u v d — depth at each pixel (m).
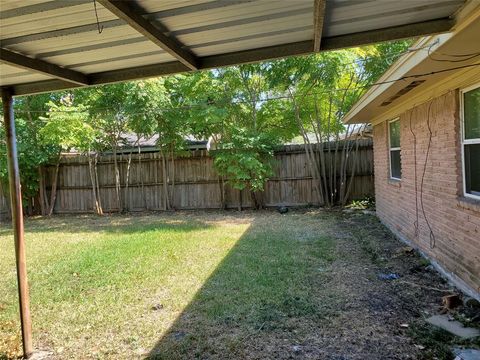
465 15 2.08
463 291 3.88
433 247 4.78
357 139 10.50
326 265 4.93
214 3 1.79
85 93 10.01
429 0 1.95
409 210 5.85
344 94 9.85
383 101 5.54
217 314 3.52
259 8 1.89
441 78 4.04
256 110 11.00
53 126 9.23
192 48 2.44
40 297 4.25
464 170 3.93
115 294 4.24
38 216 11.47
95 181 11.65
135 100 9.59
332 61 8.60
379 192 8.28
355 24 2.22
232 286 4.25
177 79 10.41
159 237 7.29
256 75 10.23
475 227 3.60
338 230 7.28
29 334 3.02
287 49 2.50
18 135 10.55
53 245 7.11
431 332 3.00
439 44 2.66
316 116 10.56
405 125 5.95
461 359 2.55
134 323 3.46
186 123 10.30
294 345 2.90
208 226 8.37
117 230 8.45
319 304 3.65
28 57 2.43
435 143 4.62
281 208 10.28
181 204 11.52
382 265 4.89
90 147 10.73
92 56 2.50
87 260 5.77
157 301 3.96
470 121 3.79
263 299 3.82
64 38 2.15
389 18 2.17
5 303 4.20
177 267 5.16
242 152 9.92
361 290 3.99
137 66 2.81
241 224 8.47
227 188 11.19
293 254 5.53
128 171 11.64
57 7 1.73
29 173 11.02
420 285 4.11
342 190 10.52
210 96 10.18
